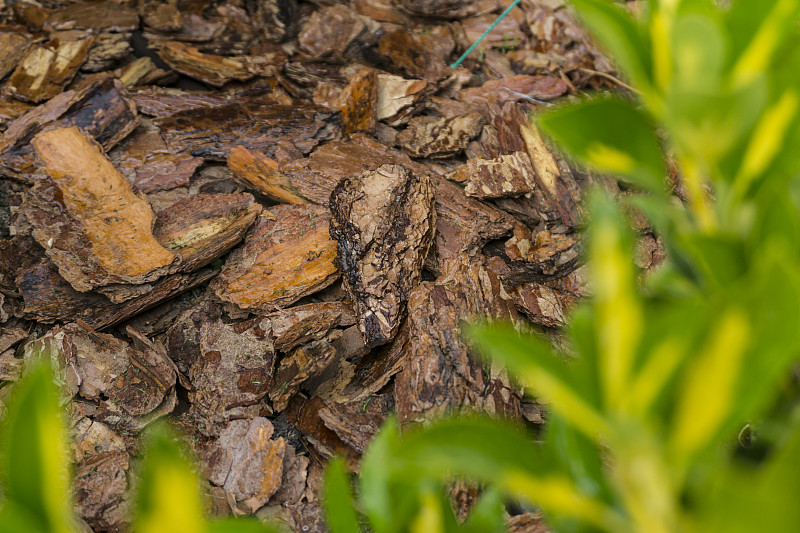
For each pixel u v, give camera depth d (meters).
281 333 0.77
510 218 0.81
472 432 0.23
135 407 0.75
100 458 0.73
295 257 0.79
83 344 0.76
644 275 0.77
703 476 0.21
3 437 0.20
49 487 0.19
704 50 0.21
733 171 0.24
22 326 0.78
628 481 0.20
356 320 0.78
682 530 0.20
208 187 0.84
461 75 0.90
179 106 0.86
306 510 0.73
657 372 0.19
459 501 0.70
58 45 0.89
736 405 0.18
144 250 0.78
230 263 0.80
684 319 0.18
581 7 0.25
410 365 0.74
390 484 0.28
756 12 0.22
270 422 0.74
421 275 0.79
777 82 0.23
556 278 0.79
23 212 0.79
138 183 0.82
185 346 0.78
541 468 0.23
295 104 0.86
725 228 0.25
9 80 0.87
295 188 0.82
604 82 0.90
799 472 0.16
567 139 0.26
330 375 0.77
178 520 0.22
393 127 0.87
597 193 0.21
